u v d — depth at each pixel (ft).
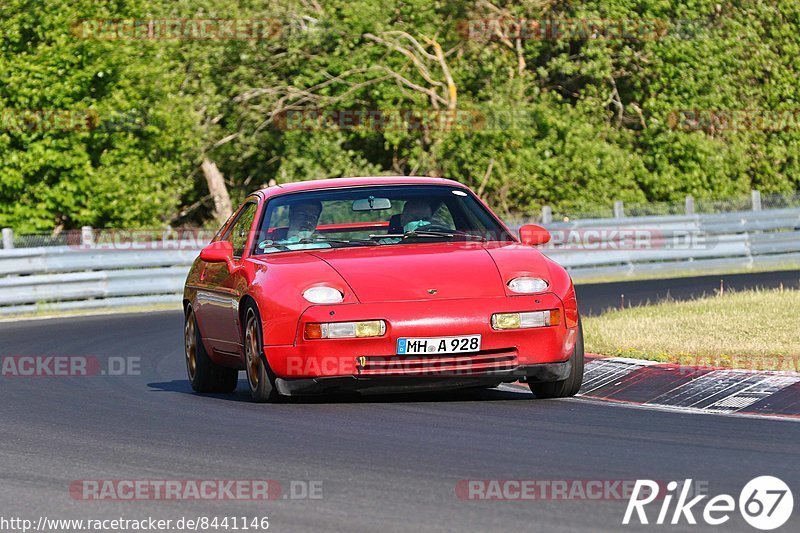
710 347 87.92
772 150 287.28
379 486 50.16
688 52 269.85
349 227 79.30
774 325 98.78
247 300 74.38
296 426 65.41
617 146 266.98
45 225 209.36
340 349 68.95
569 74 268.21
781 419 64.39
